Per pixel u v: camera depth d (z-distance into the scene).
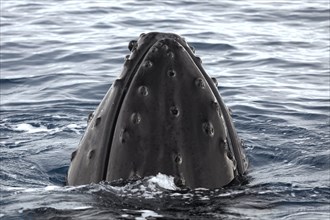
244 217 25.52
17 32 65.56
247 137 38.31
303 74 53.53
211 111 26.00
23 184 31.08
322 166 33.16
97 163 26.28
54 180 31.98
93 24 68.44
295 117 42.88
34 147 37.09
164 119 25.69
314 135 38.59
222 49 60.09
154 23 68.62
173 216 25.02
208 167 26.02
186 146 25.80
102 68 54.38
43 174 32.78
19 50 59.47
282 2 79.69
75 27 67.38
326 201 28.36
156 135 25.69
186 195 25.73
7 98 47.75
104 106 26.55
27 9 75.38
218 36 64.00
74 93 48.41
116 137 25.97
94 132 26.59
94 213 25.31
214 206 25.69
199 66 26.55
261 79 51.84
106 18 70.69
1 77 52.44
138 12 73.12
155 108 25.69
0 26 68.06
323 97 47.44
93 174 26.38
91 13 72.88
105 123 26.22
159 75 25.80
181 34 64.50
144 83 25.78
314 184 30.16
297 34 66.19
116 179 25.92
